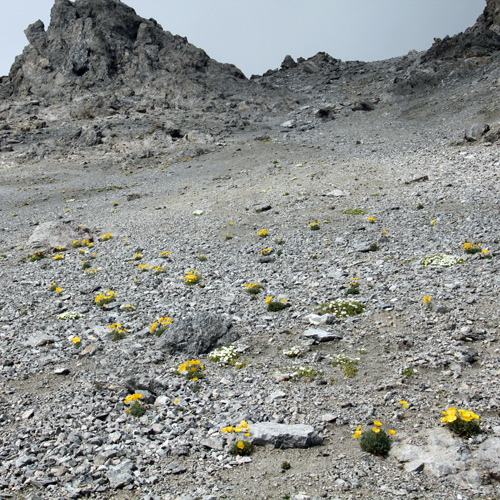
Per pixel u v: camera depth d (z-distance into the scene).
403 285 17.17
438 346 12.84
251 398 11.54
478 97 67.81
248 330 15.48
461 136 50.91
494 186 29.97
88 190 57.47
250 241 27.19
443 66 86.62
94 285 22.20
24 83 112.50
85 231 34.16
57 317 18.42
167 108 101.00
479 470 8.09
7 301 21.02
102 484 8.67
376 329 14.43
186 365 13.05
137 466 9.20
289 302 17.30
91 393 12.32
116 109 97.88
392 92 87.38
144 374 13.01
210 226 31.89
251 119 92.94
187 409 11.30
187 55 116.38
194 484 8.55
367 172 41.69
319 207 32.78
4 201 53.81
